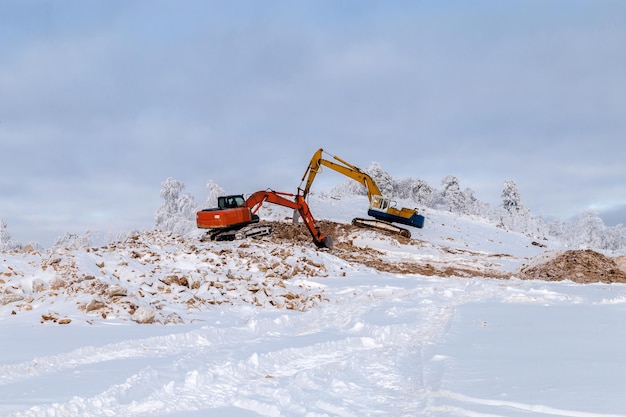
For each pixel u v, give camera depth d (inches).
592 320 411.5
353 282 705.6
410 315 458.3
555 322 402.9
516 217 2753.4
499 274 930.1
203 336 369.1
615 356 283.4
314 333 397.4
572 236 2605.8
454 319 421.4
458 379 241.8
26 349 313.7
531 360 275.4
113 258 572.4
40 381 251.6
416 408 216.5
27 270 519.8
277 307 537.6
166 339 352.8
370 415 212.1
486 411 198.2
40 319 404.8
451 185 2773.1
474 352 298.4
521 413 195.0
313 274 765.3
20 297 454.3
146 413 217.3
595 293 593.6
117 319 414.3
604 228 2556.6
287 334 401.1
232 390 248.8
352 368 285.1
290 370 291.6
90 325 393.1
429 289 622.5
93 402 220.4
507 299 555.8
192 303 490.9
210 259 686.5
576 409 195.6
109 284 486.0
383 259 1053.2
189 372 258.7
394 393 240.1
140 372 259.6
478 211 2785.4
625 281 827.4
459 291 613.6
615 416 188.9
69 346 322.3
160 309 459.8
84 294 456.4
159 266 614.5
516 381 235.1
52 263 526.6
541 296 578.9
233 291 568.1
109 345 325.7
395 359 305.3
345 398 234.2
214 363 288.4
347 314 490.3
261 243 937.5
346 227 1298.0
